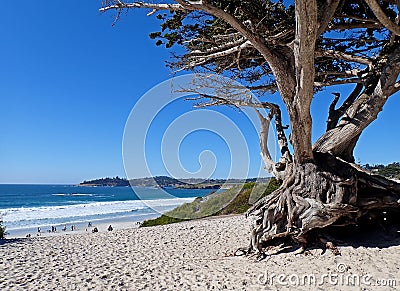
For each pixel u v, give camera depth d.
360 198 8.02
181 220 20.55
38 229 26.91
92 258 9.89
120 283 6.98
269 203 8.70
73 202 67.19
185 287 6.51
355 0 8.01
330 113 9.60
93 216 37.81
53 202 68.06
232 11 7.91
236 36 8.83
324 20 7.01
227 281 6.71
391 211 8.53
